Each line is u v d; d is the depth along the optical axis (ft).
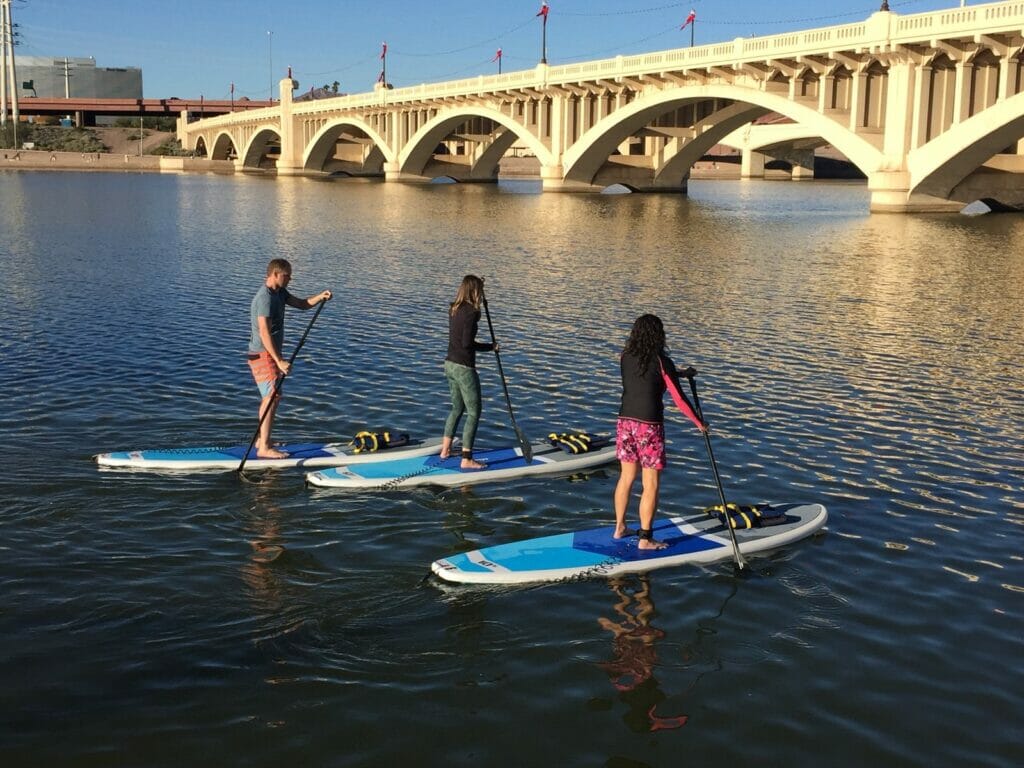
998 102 138.51
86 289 71.67
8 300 65.41
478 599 23.29
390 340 53.93
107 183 289.53
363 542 26.58
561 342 53.98
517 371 46.91
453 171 321.73
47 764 16.74
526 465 32.48
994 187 163.22
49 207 169.68
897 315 64.03
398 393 42.50
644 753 17.39
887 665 20.47
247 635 21.22
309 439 35.78
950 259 96.48
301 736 17.66
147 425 36.91
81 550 25.40
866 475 32.65
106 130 583.58
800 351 52.49
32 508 28.22
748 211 180.96
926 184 156.97
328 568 24.84
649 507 25.50
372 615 22.35
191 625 21.57
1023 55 139.85
